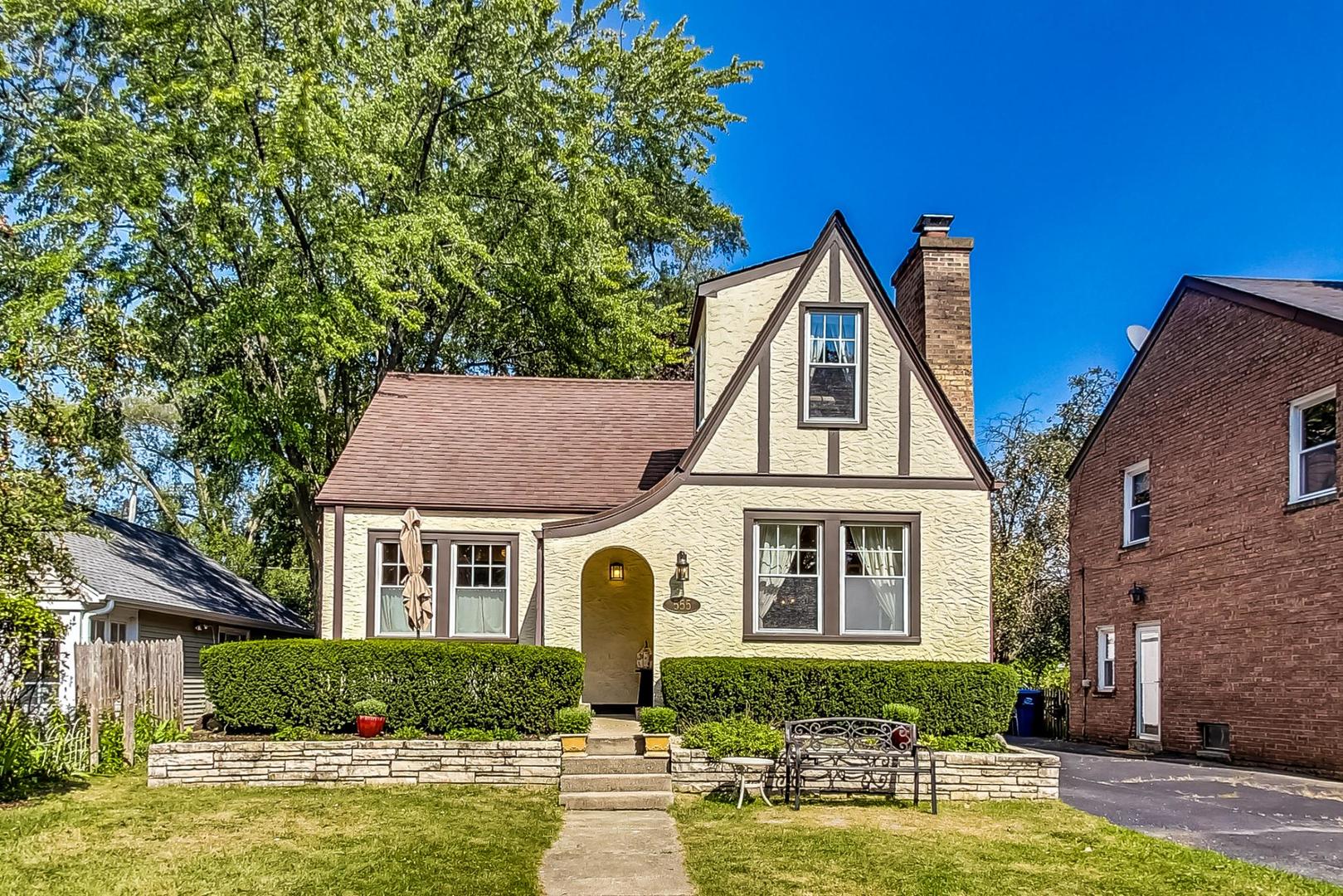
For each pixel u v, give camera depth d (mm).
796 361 15273
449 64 23156
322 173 19906
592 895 7988
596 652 17516
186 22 19797
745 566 14781
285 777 12680
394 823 10430
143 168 19375
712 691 13484
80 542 19094
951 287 16812
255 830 10125
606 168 25500
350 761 12742
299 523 27422
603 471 17375
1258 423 15961
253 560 33344
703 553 14812
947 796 12281
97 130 19219
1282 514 15266
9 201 21656
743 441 15070
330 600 15836
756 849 9477
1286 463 15234
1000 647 26578
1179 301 18484
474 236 23531
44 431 13492
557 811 11297
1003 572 26469
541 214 23938
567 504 16359
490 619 16109
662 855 9289
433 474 16859
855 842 9742
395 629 15961
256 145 20547
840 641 14656
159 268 21547
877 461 15086
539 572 15812
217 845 9508
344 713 13484
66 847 9398
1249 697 15891
